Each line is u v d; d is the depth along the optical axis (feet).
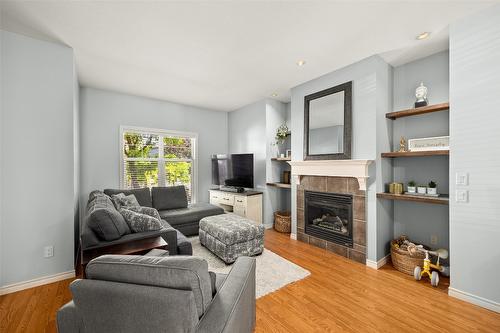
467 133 6.66
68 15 6.47
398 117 9.70
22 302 6.58
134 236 7.17
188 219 12.69
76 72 10.15
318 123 11.16
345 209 10.33
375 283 7.79
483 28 6.36
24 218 7.34
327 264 9.30
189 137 16.75
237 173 15.83
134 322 2.97
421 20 6.82
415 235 9.50
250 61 9.51
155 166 15.38
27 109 7.38
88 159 12.77
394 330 5.56
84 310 3.13
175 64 9.77
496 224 6.20
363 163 9.07
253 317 5.33
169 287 3.06
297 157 12.42
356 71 9.66
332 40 7.91
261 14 6.51
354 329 5.59
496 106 6.17
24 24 6.82
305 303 6.63
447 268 8.10
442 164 8.69
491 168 6.26
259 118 15.52
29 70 7.41
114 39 7.75
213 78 11.43
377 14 6.52
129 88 12.94
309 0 5.95
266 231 14.29
